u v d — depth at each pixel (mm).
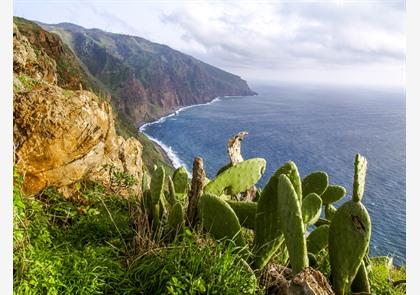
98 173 5809
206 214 3787
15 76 5359
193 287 3021
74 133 4703
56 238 4070
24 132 4434
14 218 3219
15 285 2844
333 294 3010
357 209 3316
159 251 3514
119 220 4695
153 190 4363
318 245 3879
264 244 3588
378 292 4039
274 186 3611
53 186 4789
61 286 3031
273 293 3275
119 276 3348
